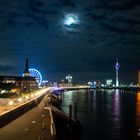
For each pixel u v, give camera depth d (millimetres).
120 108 157875
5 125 46844
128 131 84438
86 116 116250
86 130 84438
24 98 110562
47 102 103688
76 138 73125
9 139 35344
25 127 44656
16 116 58531
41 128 43594
